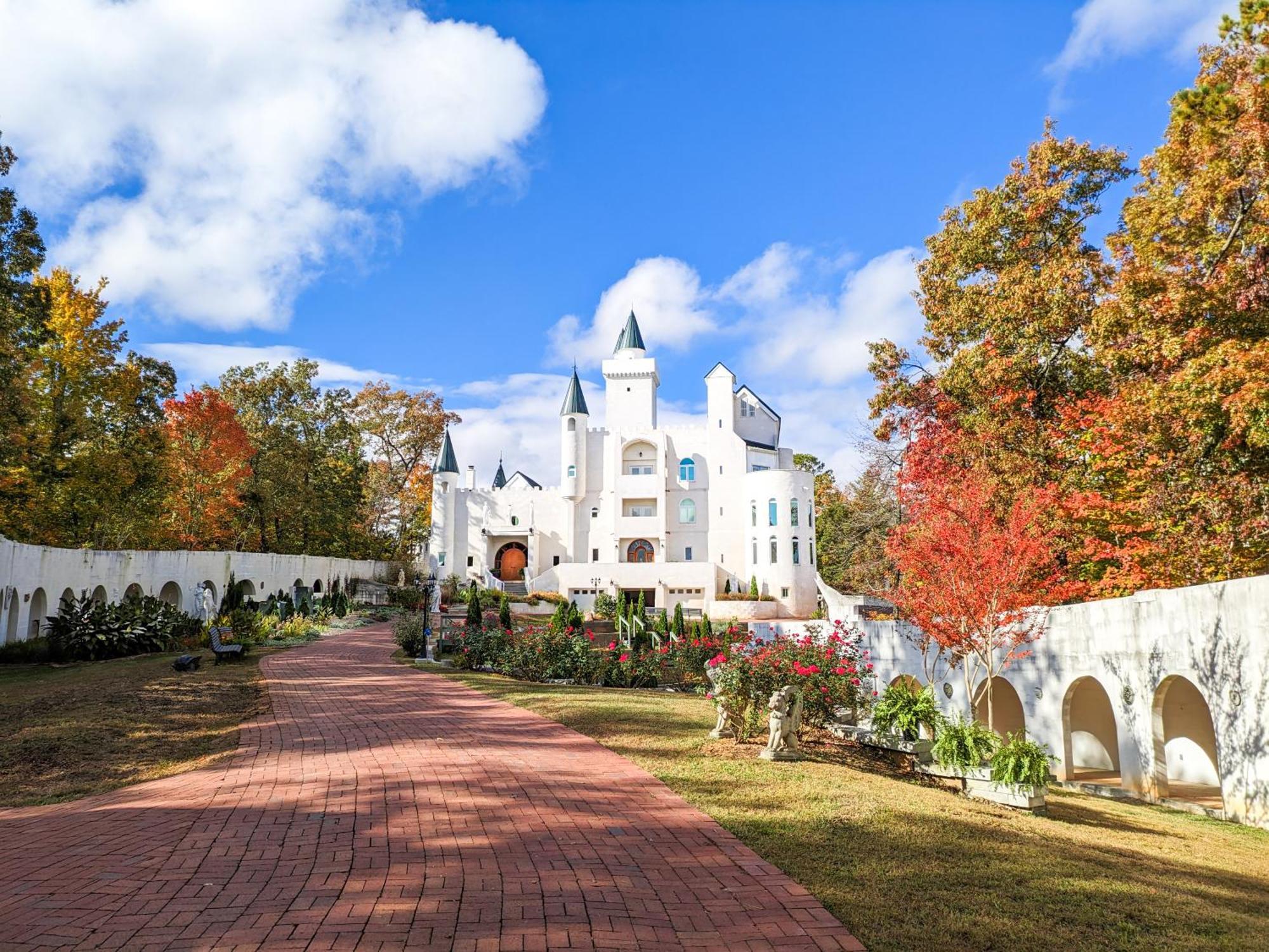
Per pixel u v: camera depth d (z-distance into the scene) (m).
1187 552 15.98
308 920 5.16
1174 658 12.52
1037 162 23.39
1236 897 7.03
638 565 53.94
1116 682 13.75
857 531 43.56
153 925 5.09
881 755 12.00
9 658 21.45
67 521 33.44
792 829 7.40
